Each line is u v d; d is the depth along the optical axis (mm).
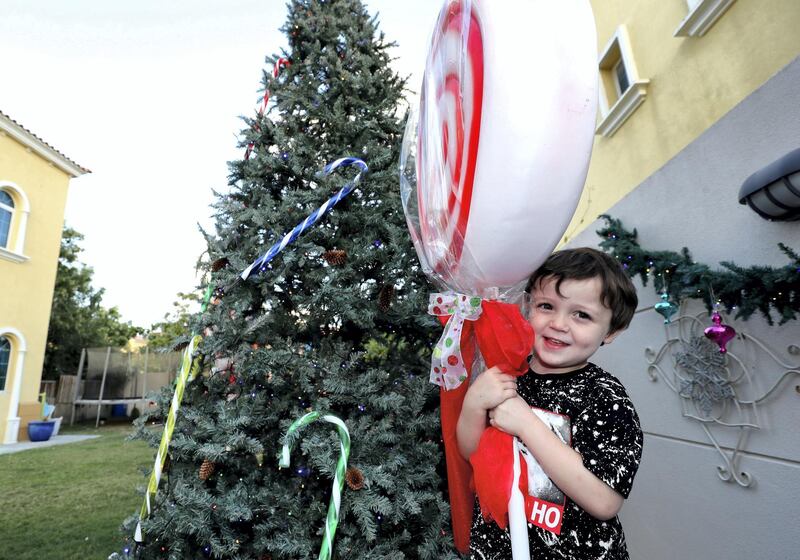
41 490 4707
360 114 2047
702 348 1945
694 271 1696
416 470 1561
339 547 1360
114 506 4102
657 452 2270
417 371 1923
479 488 918
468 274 904
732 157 1877
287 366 1560
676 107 3064
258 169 1843
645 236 2508
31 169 9406
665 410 2227
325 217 1829
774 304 1433
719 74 2682
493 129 690
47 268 9734
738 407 1773
